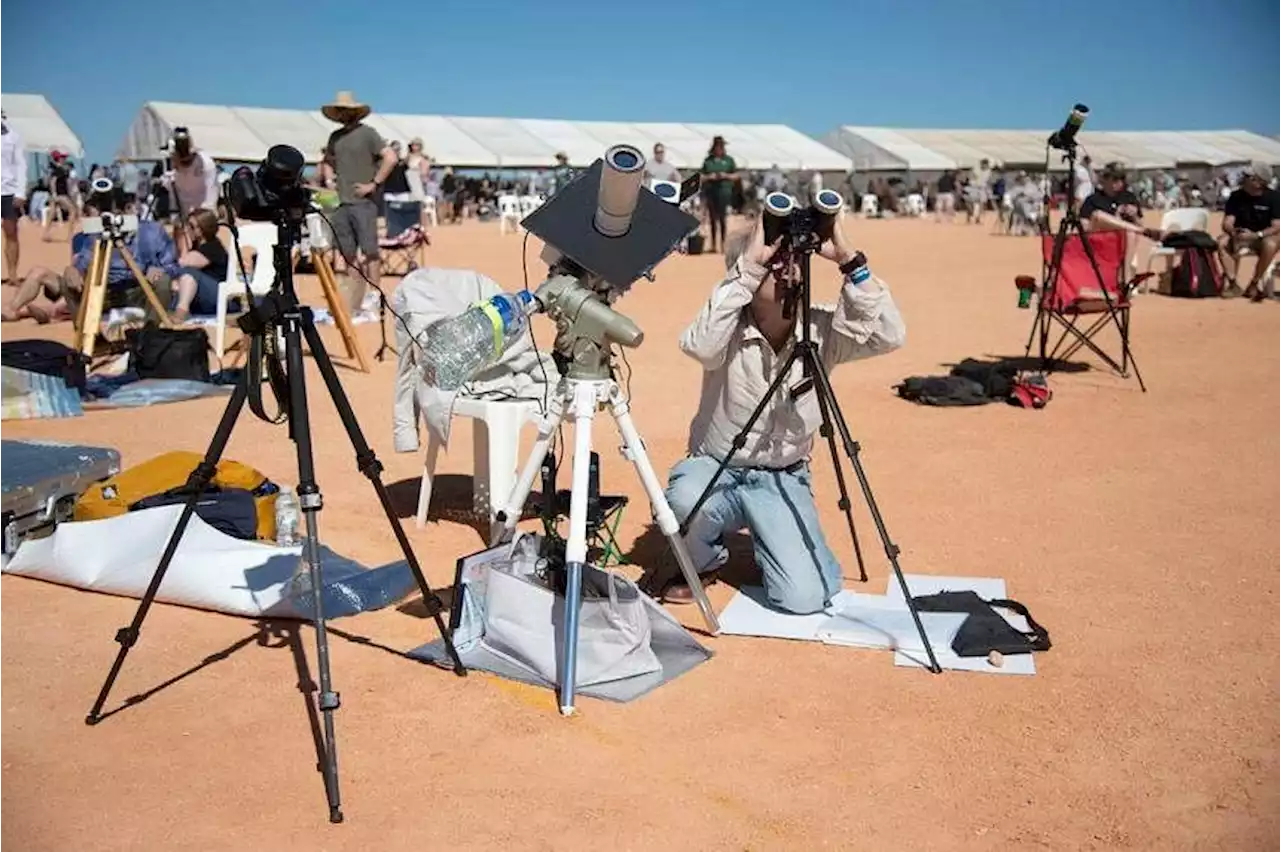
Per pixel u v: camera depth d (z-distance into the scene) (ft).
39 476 17.22
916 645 13.91
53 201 94.48
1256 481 20.66
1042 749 11.51
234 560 15.57
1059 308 31.81
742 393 14.88
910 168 173.37
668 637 13.69
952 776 11.03
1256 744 11.53
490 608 13.76
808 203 14.24
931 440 24.02
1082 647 13.87
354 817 10.35
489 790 10.80
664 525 13.85
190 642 14.21
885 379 30.60
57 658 13.70
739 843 9.97
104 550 16.03
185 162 40.91
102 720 12.16
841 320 14.69
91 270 31.53
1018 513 19.04
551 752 11.53
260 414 12.36
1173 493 20.02
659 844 9.95
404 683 13.10
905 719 12.17
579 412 12.82
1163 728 11.89
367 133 39.93
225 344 35.04
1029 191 101.50
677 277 58.08
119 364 31.24
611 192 12.15
